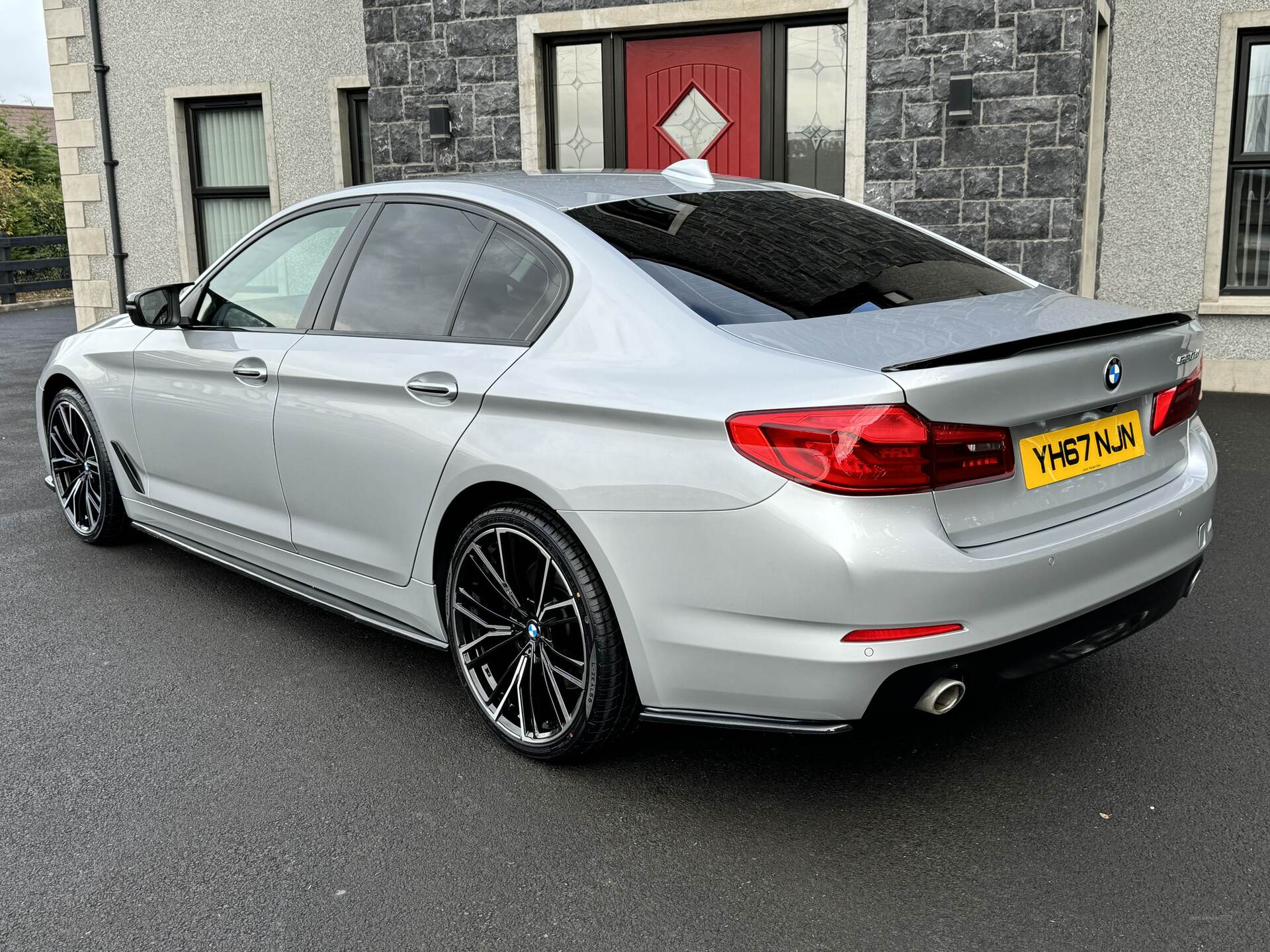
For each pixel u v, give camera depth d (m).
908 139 7.20
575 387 2.73
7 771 3.02
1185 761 2.97
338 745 3.15
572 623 2.85
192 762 3.06
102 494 4.78
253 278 3.89
